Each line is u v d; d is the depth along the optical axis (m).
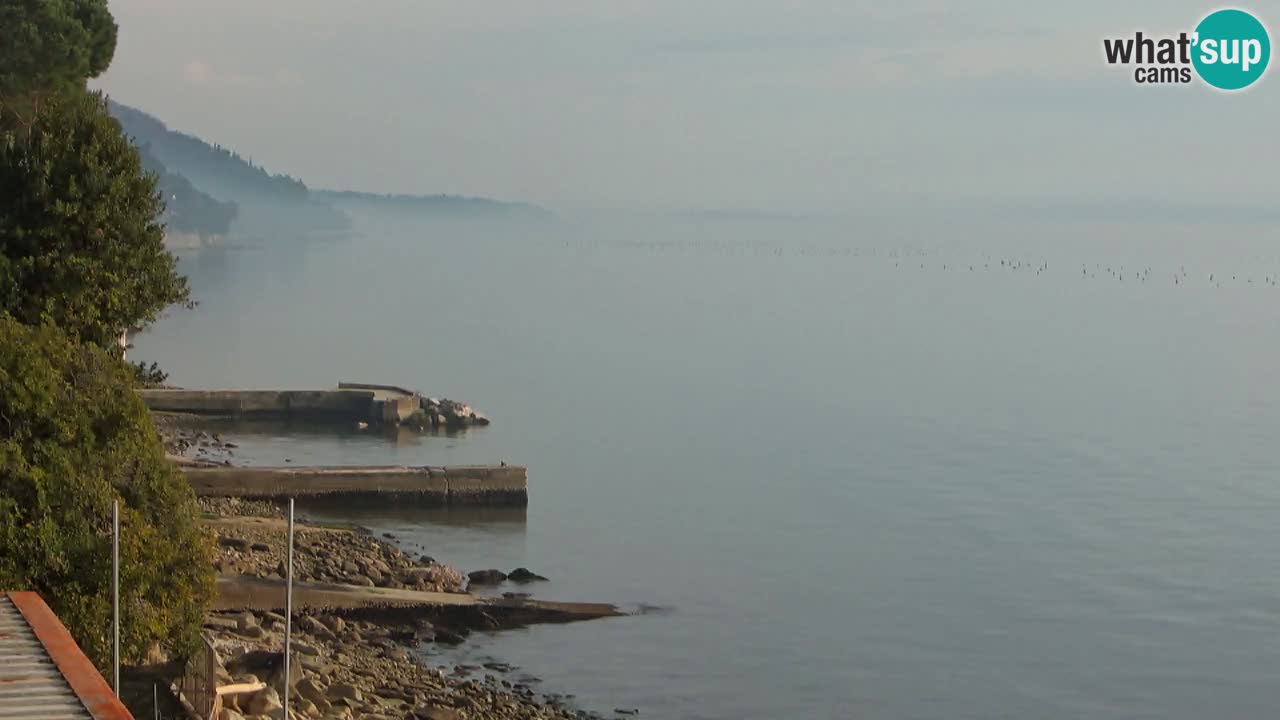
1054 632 62.50
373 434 113.38
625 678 54.16
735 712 51.53
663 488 92.00
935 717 52.19
